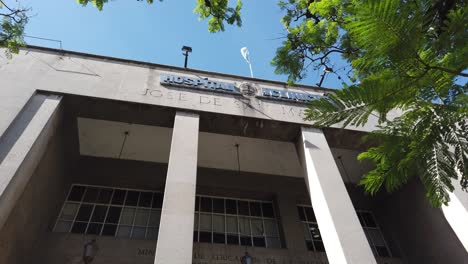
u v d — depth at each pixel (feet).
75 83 33.78
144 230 38.37
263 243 40.09
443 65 9.88
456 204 31.30
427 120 11.76
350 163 45.44
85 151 41.57
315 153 33.45
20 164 25.32
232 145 41.75
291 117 37.01
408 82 10.01
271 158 43.98
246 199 44.96
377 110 10.45
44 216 33.78
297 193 45.42
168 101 34.65
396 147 13.00
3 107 29.12
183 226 23.44
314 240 41.52
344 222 27.09
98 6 27.12
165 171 43.42
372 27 8.90
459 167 11.67
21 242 29.53
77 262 32.60
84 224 37.32
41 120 29.37
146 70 38.14
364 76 11.08
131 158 43.27
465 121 11.09
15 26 22.13
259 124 36.27
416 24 8.96
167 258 21.58
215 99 36.65
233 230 40.70
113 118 34.58
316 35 26.71
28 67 33.99
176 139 30.58
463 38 9.45
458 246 35.01
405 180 14.44
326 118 10.57
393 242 44.09
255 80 41.52
